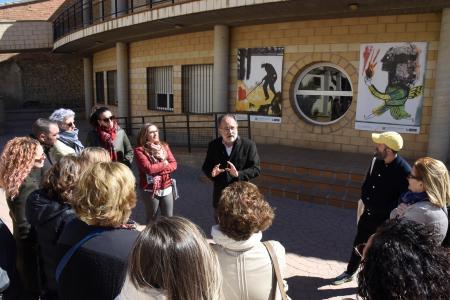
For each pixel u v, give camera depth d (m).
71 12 17.86
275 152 8.91
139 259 1.41
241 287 1.99
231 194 2.10
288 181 7.51
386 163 3.75
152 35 11.91
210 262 1.46
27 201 2.45
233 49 10.28
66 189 2.34
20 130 16.80
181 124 11.95
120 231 2.00
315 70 9.44
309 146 9.41
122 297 1.46
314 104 9.58
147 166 4.34
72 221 2.11
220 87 10.23
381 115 8.51
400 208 3.12
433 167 2.91
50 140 4.11
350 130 8.89
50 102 21.20
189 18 9.27
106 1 14.93
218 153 4.30
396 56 8.20
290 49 9.40
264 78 9.84
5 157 2.89
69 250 1.96
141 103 13.34
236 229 2.00
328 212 6.46
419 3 7.18
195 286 1.40
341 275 4.19
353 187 6.86
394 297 1.19
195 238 1.46
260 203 2.08
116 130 4.93
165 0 9.79
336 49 8.84
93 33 12.07
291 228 5.76
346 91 9.16
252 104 10.10
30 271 2.90
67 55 20.66
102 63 16.84
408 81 8.14
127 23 10.47
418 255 1.21
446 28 7.36
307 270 4.49
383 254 1.24
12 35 18.55
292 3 7.56
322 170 7.39
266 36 9.70
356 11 8.01
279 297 2.04
